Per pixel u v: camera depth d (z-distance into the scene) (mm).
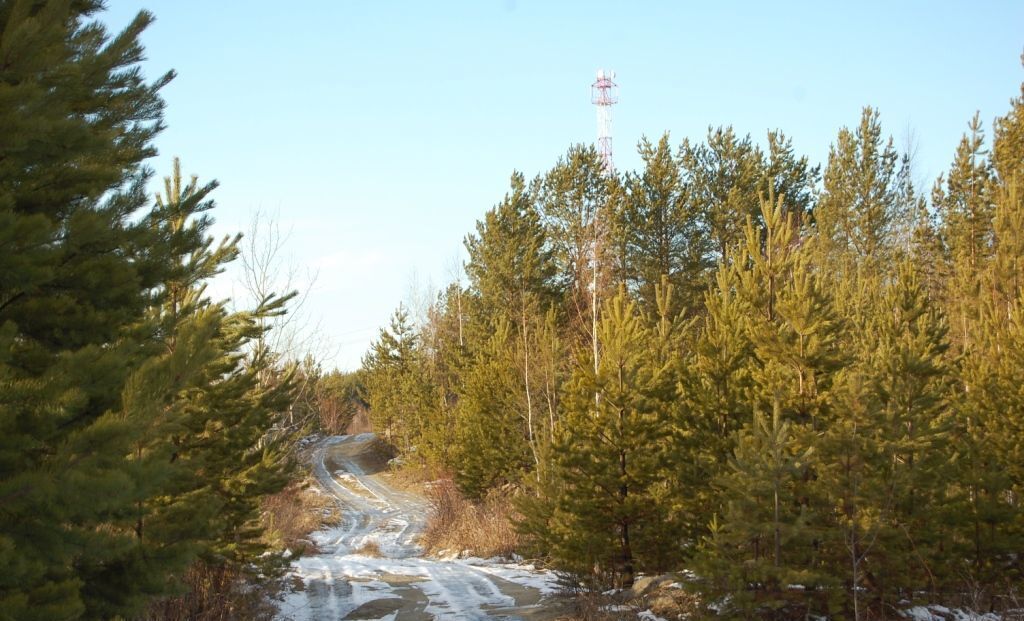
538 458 20062
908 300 17500
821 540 10086
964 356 19156
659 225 36375
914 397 11977
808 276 11703
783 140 40250
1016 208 23141
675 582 12273
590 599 12344
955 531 12125
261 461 12258
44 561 4770
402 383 55094
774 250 13195
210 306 10133
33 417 4973
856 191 38000
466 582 16266
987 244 33500
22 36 4961
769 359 12500
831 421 11391
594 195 37031
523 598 14211
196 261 8344
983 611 11141
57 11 5285
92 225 5551
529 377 27062
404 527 32688
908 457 11242
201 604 11117
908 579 10398
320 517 33906
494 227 37219
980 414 15820
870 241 37719
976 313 23672
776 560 9523
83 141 5469
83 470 4789
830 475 10328
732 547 10359
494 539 22391
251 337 11766
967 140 35438
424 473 48031
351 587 15656
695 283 35531
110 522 6121
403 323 62969
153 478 5367
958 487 13047
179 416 6141
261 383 15250
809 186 41250
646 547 13617
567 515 14422
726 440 12570
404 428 54219
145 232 6484
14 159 5383
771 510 9812
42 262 5367
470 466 28750
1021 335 16078
